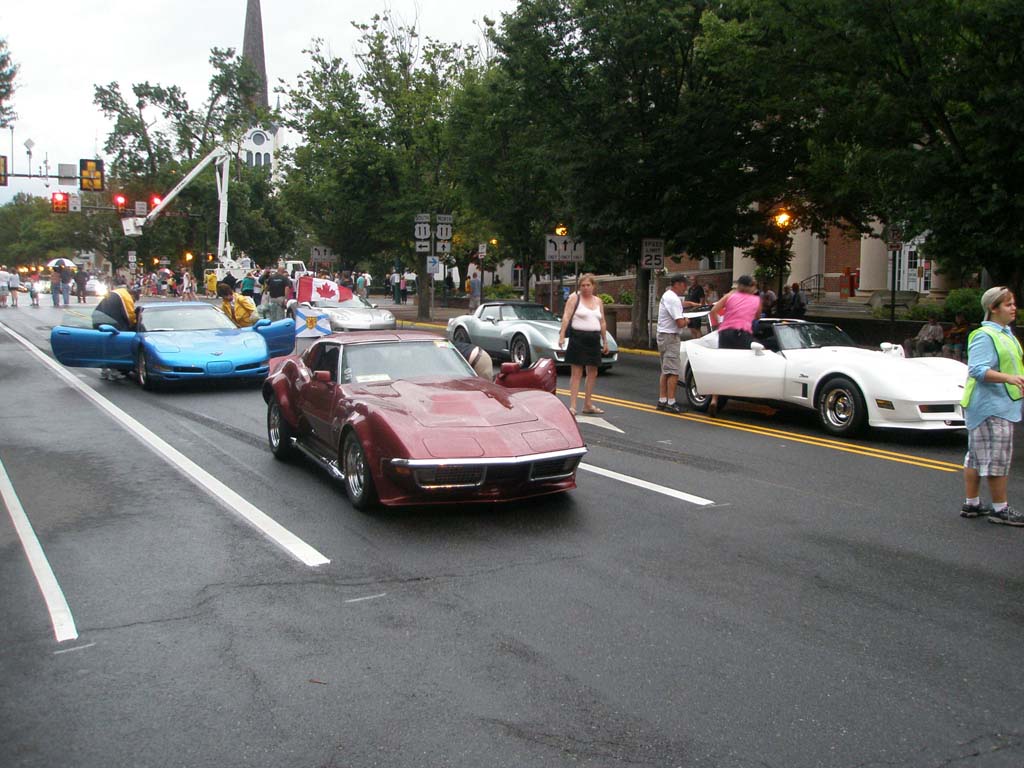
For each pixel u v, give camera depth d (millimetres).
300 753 3416
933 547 5977
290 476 8094
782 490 7582
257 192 71750
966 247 14094
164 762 3361
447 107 30562
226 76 74625
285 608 4895
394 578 5363
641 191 21250
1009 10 12055
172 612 4855
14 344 21781
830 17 14320
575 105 21109
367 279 39688
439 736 3527
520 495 6562
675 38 19359
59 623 4711
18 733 3586
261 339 14359
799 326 11523
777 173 20453
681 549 5918
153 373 13422
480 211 28625
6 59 25594
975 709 3734
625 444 9664
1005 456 6453
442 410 6785
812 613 4789
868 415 9859
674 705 3766
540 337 16516
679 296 12078
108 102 72375
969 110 13906
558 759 3355
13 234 134125
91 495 7445
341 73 32312
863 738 3496
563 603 4941
